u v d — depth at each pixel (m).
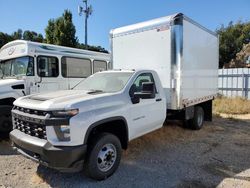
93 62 9.80
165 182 3.96
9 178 4.08
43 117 3.50
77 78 9.00
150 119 5.16
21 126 3.98
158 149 5.71
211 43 8.32
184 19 6.16
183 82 6.20
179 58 5.99
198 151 5.61
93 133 4.04
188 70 6.50
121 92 4.50
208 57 8.09
